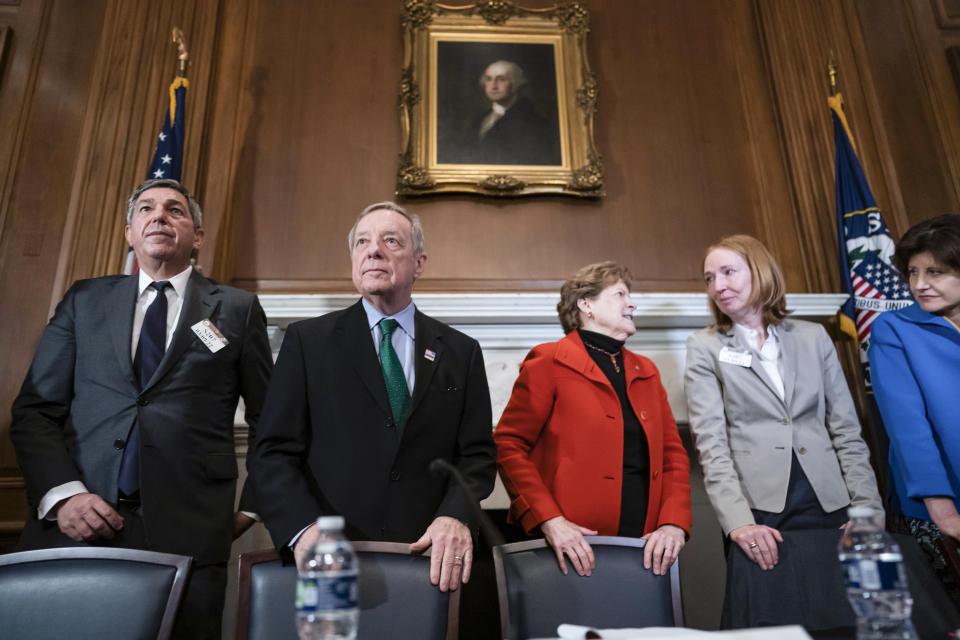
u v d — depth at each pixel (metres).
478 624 2.42
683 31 4.03
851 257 3.34
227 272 3.33
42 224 3.21
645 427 1.95
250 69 3.70
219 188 3.42
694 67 3.96
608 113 3.81
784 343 2.22
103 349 1.83
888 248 3.23
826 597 1.32
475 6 3.87
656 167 3.72
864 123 3.77
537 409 1.97
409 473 1.58
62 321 1.89
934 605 1.13
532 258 3.50
